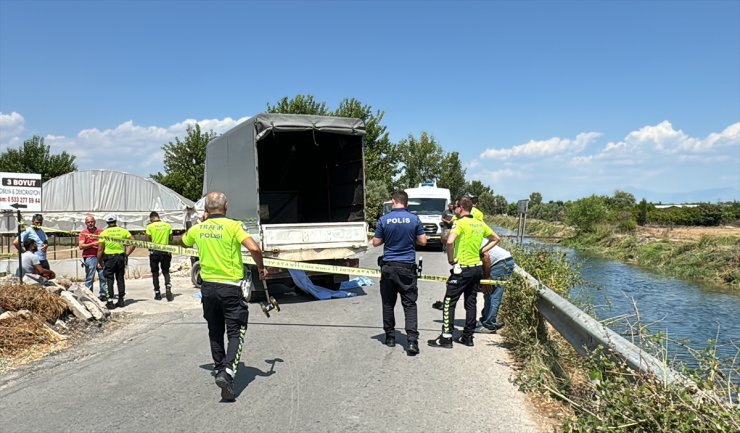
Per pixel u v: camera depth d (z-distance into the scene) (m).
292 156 12.77
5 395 5.06
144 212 31.81
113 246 9.65
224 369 4.80
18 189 9.02
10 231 19.16
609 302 9.15
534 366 5.34
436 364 5.93
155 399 4.90
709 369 3.56
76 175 30.73
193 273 12.69
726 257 19.33
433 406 4.69
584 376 5.21
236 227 5.02
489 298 7.23
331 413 4.54
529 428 4.23
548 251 9.09
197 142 43.09
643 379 3.46
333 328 7.78
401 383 5.30
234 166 11.15
